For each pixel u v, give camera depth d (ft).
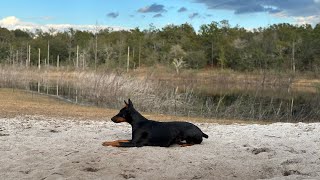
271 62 240.94
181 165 27.76
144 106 81.87
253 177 25.88
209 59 289.74
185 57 268.41
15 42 304.30
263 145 34.40
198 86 130.93
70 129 41.68
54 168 26.32
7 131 39.58
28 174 25.23
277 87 126.82
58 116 56.49
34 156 29.27
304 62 238.27
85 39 298.97
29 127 42.39
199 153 31.09
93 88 92.58
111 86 90.74
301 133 40.78
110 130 41.68
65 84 120.37
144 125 33.50
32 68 147.02
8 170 26.11
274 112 77.97
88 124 46.93
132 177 25.29
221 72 215.72
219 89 128.88
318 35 271.28
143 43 291.38
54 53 279.90
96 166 27.07
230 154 31.01
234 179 25.44
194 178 25.40
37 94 97.96
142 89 90.02
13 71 128.36
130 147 32.91
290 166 27.73
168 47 286.05
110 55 243.19
